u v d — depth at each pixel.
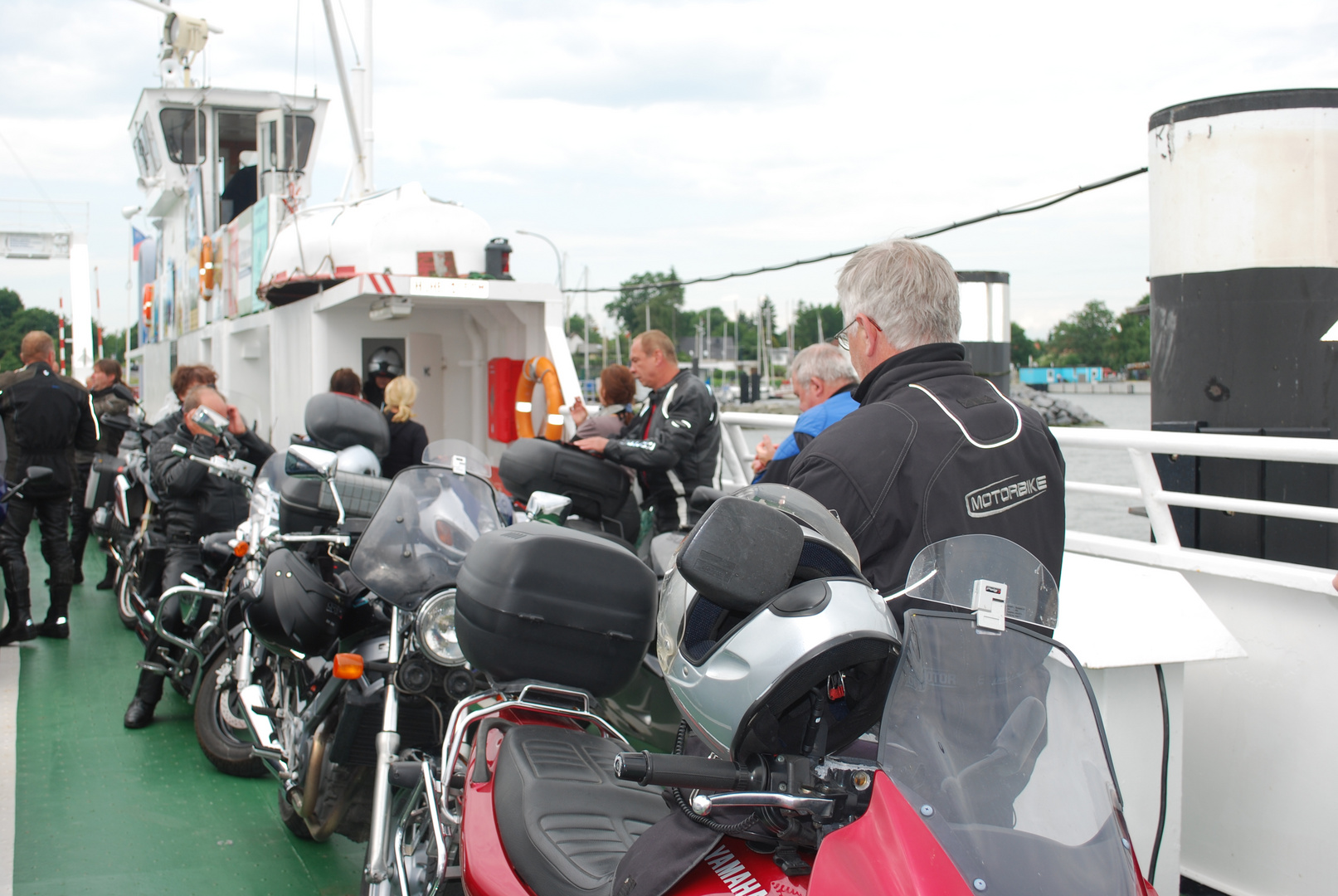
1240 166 3.43
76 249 20.39
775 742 1.56
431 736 3.04
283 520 3.79
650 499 5.33
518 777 2.21
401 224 7.11
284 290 7.66
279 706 3.81
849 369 4.13
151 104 13.22
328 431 4.11
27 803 4.28
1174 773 2.77
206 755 4.60
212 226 12.00
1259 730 3.08
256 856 3.82
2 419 6.61
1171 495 3.30
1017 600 1.66
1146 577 2.84
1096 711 1.56
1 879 3.57
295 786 3.38
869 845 1.38
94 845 3.89
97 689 5.87
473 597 2.50
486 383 7.37
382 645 3.16
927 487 1.88
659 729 4.24
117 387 8.71
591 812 2.13
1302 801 2.97
